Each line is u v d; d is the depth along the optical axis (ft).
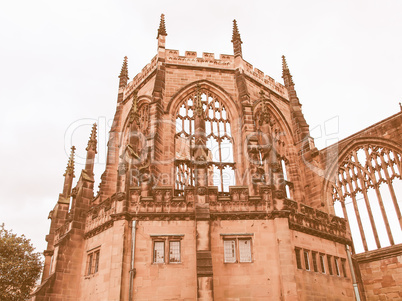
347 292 110.83
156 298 87.35
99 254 101.55
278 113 153.38
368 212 130.00
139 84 154.20
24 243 162.50
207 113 136.87
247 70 150.61
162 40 147.23
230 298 88.33
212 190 100.27
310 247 105.70
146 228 95.09
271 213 97.76
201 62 146.20
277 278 90.79
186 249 93.30
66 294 102.58
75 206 115.03
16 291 150.41
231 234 95.25
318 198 136.26
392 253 118.32
